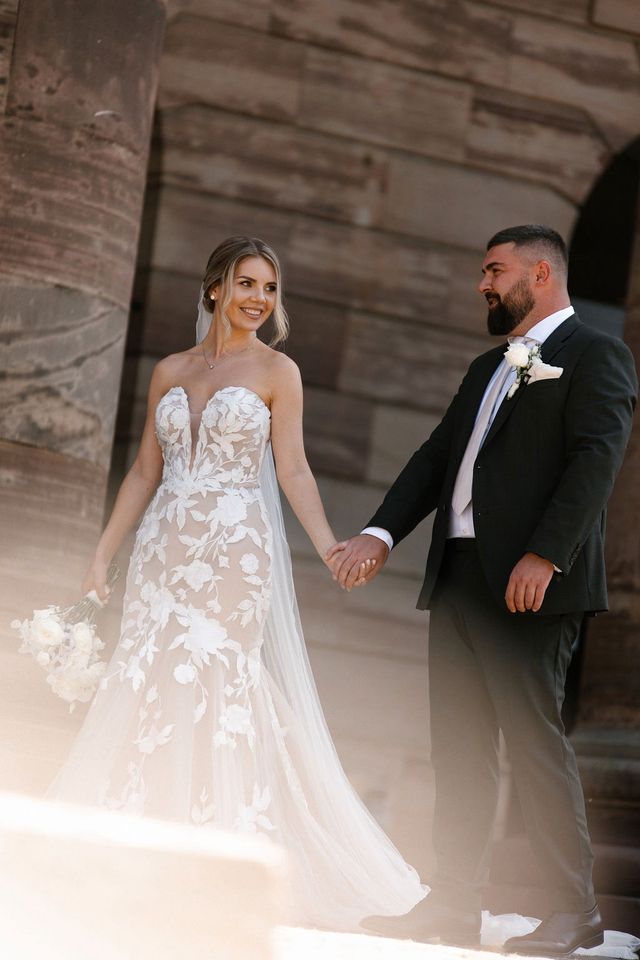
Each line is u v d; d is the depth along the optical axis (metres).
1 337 10.23
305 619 16.44
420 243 17.39
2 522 10.06
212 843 3.19
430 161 17.45
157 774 8.23
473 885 7.93
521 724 7.77
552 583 7.80
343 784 8.84
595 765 12.03
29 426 10.23
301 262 16.91
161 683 8.41
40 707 9.87
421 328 17.34
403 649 16.78
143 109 10.99
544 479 7.98
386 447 17.09
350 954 5.36
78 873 3.04
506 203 17.70
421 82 17.45
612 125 18.11
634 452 13.38
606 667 12.94
